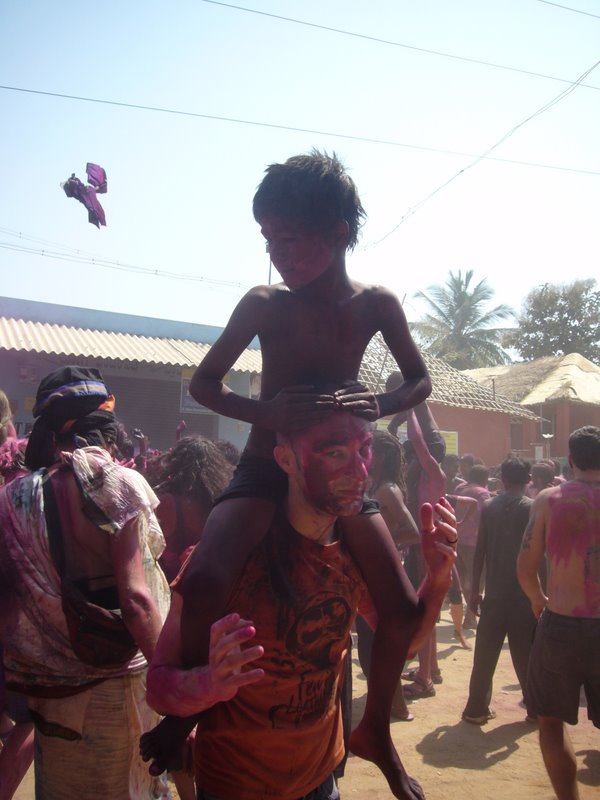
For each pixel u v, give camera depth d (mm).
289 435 1974
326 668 2113
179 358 15461
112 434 3004
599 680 3893
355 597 2176
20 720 3033
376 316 2303
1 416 4141
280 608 2033
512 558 5535
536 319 40000
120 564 2543
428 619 2256
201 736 2125
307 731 2090
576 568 3943
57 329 15984
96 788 2516
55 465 2764
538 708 3953
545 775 4621
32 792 4238
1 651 2672
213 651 1682
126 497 2588
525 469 5660
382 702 2287
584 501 4020
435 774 4637
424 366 2443
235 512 2053
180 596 1988
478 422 21562
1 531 2574
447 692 6336
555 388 26516
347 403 1956
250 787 2051
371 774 4625
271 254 2137
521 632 5500
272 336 2203
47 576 2543
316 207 2047
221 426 16281
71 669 2508
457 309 40062
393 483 5215
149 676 1908
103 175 8156
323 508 1958
